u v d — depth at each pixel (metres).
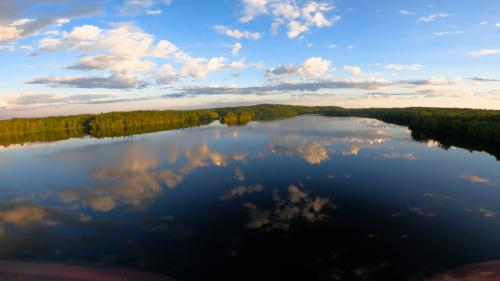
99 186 27.58
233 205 21.30
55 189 27.44
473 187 24.27
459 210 19.61
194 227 18.05
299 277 12.97
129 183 28.06
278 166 32.25
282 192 23.78
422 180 26.27
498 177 27.08
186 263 14.33
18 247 16.39
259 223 18.23
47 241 17.00
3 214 21.50
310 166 31.92
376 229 17.09
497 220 18.03
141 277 13.38
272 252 15.01
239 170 31.06
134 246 16.06
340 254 14.62
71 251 15.83
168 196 23.72
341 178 27.12
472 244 15.30
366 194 22.83
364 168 30.64
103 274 13.70
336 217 18.77
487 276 12.67
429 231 16.72
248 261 14.31
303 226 17.72
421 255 14.38
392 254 14.54
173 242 16.34
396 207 20.20
